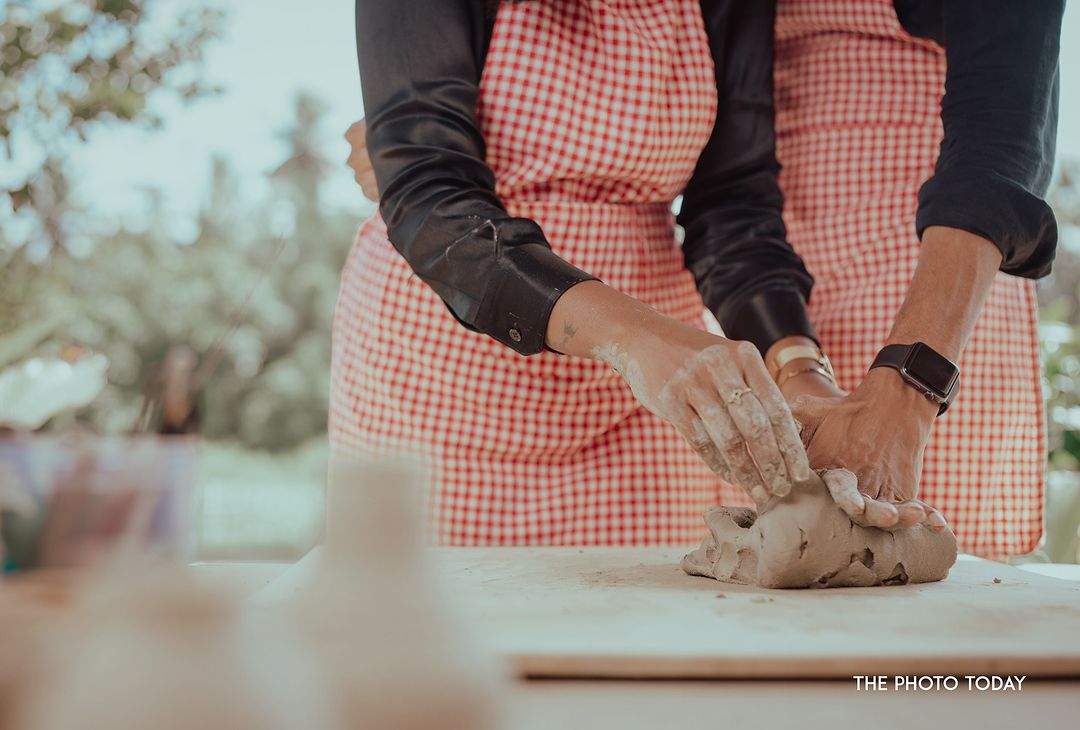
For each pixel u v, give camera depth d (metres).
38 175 4.83
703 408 1.12
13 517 0.47
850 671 0.74
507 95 1.50
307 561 1.23
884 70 1.69
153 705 0.32
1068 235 9.40
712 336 1.17
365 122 1.50
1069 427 3.08
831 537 1.12
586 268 1.58
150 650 0.33
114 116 4.95
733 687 0.72
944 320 1.32
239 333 17.41
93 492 0.48
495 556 1.38
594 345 1.23
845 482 1.16
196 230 18.55
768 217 1.64
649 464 1.64
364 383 1.64
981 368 1.65
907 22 1.64
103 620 0.35
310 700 0.37
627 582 1.16
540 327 1.27
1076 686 0.73
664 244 1.68
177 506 0.50
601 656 0.73
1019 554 1.75
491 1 1.55
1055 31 1.47
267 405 17.80
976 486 1.67
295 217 18.72
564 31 1.51
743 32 1.61
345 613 0.40
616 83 1.49
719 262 1.62
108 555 0.39
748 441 1.11
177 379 1.00
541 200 1.56
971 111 1.43
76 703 0.32
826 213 1.73
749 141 1.64
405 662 0.39
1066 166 9.98
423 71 1.42
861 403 1.29
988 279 1.37
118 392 16.23
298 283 18.28
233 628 0.35
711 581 1.18
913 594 1.09
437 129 1.41
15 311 4.06
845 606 0.97
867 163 1.70
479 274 1.30
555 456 1.61
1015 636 0.81
